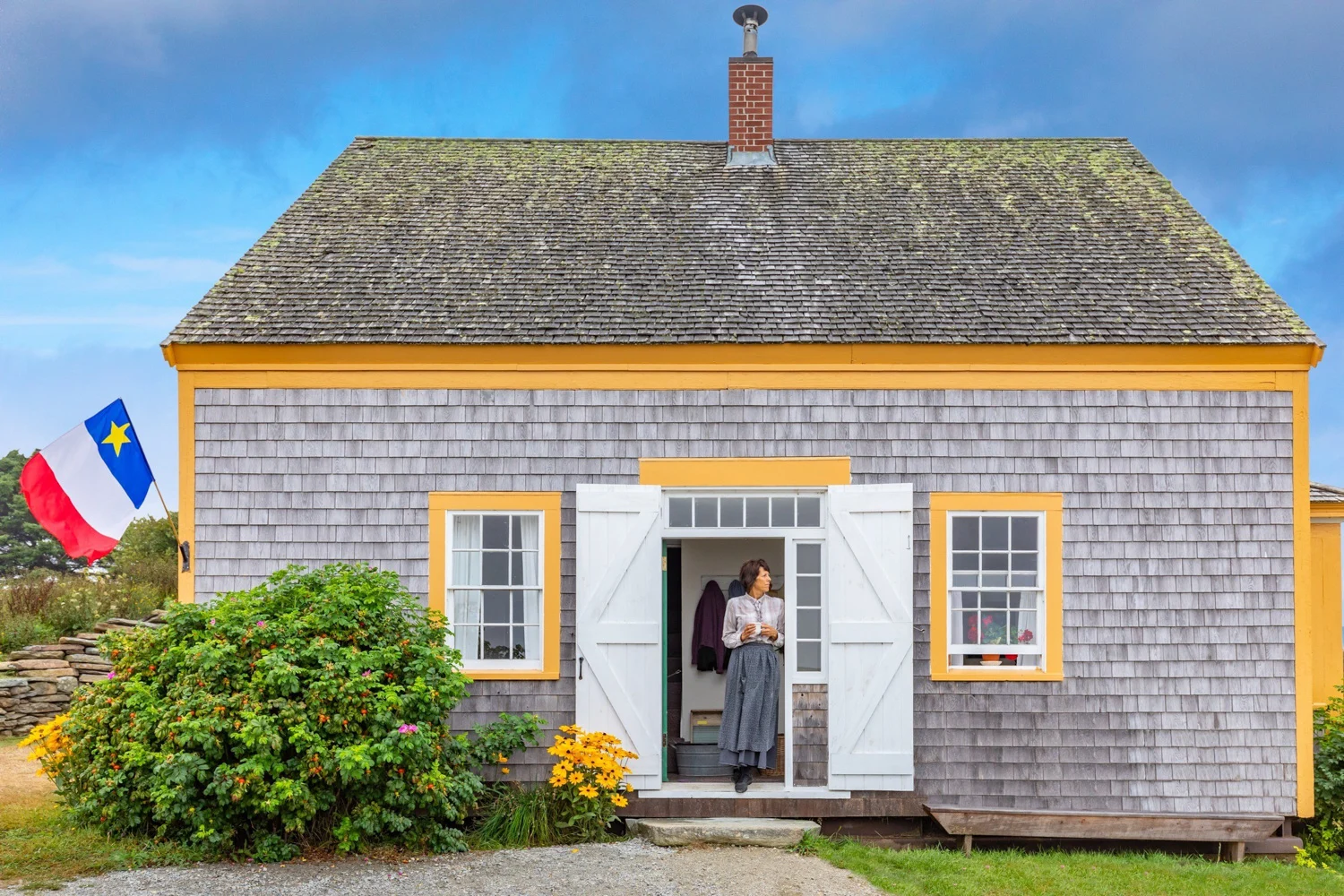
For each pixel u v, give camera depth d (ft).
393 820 23.63
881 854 25.95
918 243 33.19
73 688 38.86
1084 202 35.60
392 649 24.85
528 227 34.04
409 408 28.60
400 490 28.48
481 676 27.91
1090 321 28.96
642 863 24.17
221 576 28.32
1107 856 26.89
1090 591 28.19
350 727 23.39
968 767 27.78
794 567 28.12
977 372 28.48
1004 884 23.94
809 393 28.48
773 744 27.37
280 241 32.86
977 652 28.25
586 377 28.55
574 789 26.07
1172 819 26.91
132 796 23.26
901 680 27.27
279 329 28.63
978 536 28.63
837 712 27.27
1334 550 34.76
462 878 22.52
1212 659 28.07
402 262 31.99
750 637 27.55
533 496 28.40
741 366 28.48
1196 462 28.40
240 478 28.48
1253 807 27.71
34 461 30.35
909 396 28.48
